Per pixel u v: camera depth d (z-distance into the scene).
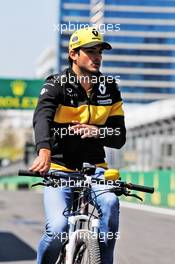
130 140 68.38
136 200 51.22
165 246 20.62
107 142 8.59
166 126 59.06
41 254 8.20
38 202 55.47
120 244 21.00
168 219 32.56
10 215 36.72
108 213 7.87
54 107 8.20
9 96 85.19
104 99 8.51
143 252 18.95
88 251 7.22
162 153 61.78
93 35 8.23
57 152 8.45
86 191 8.05
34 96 85.94
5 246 20.69
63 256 7.87
